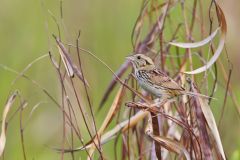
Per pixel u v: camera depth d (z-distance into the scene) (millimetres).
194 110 10445
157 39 11906
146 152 11422
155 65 11500
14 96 10094
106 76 15734
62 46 9695
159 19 11867
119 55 16531
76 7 16859
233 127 14008
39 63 15992
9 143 14477
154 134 9836
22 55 16516
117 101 10414
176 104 10938
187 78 10398
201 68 10203
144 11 12008
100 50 16469
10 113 14703
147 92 11742
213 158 10898
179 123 9844
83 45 16094
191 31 11570
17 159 14266
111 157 13586
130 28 17062
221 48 10227
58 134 14680
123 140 10820
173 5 11844
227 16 15820
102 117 14734
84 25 16594
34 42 16656
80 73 9891
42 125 14875
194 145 10102
